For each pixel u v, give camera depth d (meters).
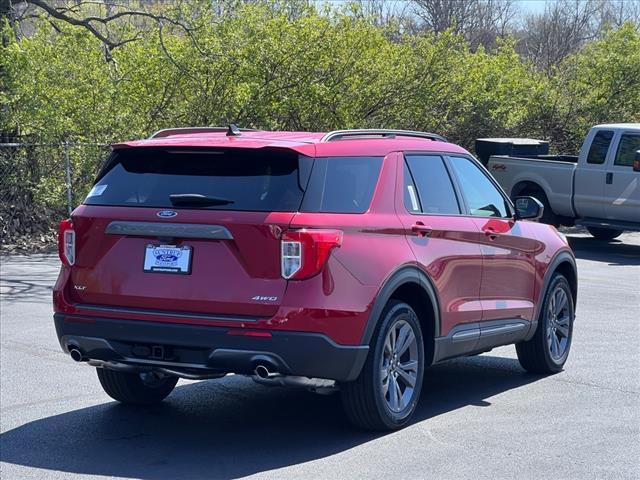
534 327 8.84
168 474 6.20
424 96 22.56
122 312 6.66
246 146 6.59
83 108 18.88
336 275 6.41
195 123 20.06
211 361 6.41
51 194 18.16
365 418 6.88
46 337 10.65
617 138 19.09
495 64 24.34
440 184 7.78
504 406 7.91
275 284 6.32
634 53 26.44
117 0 23.61
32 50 18.48
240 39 19.73
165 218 6.56
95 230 6.82
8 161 18.25
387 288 6.72
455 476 6.12
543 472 6.21
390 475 6.14
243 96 19.61
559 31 55.50
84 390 8.45
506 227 8.45
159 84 19.77
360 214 6.71
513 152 21.41
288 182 6.50
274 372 6.34
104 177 7.04
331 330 6.35
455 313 7.62
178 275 6.52
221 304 6.39
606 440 6.93
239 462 6.44
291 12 21.39
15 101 18.02
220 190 6.59
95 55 19.50
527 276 8.70
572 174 19.62
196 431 7.21
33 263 16.39
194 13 20.30
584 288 14.72
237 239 6.38
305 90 20.41
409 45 22.45
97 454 6.65
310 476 6.12
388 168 7.16
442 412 7.71
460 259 7.68
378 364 6.77
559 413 7.68
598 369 9.34
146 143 6.88
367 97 21.67
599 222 19.48
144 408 7.90
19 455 6.63
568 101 26.45
